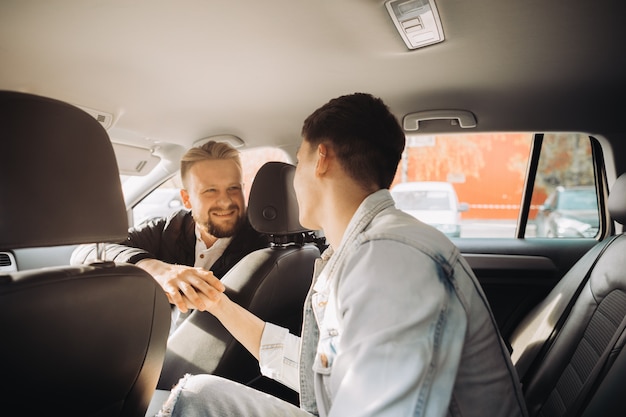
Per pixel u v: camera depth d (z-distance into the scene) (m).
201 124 2.48
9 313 0.74
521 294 2.46
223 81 1.97
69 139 0.82
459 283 0.74
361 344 0.67
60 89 1.96
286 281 1.71
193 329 1.58
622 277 1.43
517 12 1.45
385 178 0.94
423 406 0.63
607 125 2.44
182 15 1.45
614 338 1.20
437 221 5.84
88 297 0.85
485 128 2.47
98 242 0.89
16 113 0.75
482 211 6.93
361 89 2.10
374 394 0.64
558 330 1.74
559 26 1.54
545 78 1.97
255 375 1.74
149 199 3.10
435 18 1.48
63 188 0.81
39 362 0.80
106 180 0.89
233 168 2.02
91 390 0.92
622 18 1.48
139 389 1.05
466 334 0.74
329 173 0.93
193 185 2.00
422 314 0.66
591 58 1.78
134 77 1.90
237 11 1.43
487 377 0.78
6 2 1.33
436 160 7.16
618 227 2.54
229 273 1.65
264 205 1.69
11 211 0.74
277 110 2.32
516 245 2.58
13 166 0.75
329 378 0.82
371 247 0.75
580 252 2.52
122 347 0.95
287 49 1.70
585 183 2.77
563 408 1.42
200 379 1.19
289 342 1.28
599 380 1.17
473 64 1.85
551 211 3.49
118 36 1.56
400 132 0.96
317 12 1.44
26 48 1.61
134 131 2.51
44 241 0.78
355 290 0.72
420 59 1.80
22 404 0.82
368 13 1.45
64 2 1.34
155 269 1.46
